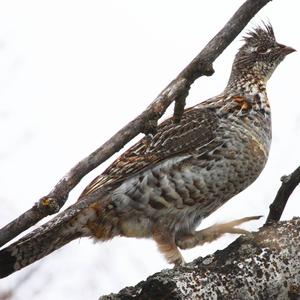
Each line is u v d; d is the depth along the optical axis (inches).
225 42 244.4
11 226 197.5
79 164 210.8
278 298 211.3
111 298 212.8
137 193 413.1
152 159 416.5
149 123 228.2
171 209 418.6
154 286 209.9
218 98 468.1
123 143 221.9
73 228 403.9
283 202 281.3
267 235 220.8
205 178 421.4
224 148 425.4
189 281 210.2
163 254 420.5
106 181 414.3
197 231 426.6
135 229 419.2
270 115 461.4
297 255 215.3
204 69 241.4
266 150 444.1
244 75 492.4
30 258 386.3
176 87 237.6
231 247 221.3
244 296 209.6
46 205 199.8
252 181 441.1
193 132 426.0
